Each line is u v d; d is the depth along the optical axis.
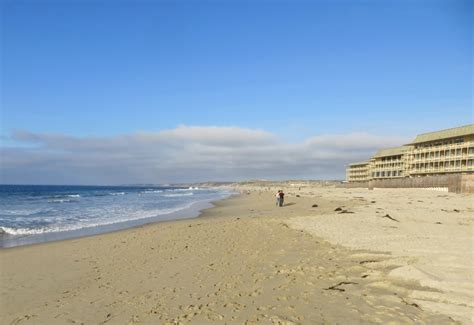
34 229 21.75
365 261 9.67
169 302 7.38
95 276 9.98
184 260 11.23
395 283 7.54
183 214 32.12
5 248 15.17
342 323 5.75
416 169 77.69
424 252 10.25
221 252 12.12
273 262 10.20
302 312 6.31
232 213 31.53
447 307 6.12
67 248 14.64
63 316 7.01
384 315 5.98
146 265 10.90
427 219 19.45
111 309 7.23
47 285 9.32
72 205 45.78
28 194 82.81
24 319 6.95
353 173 127.94
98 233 19.86
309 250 11.60
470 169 62.69
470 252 10.12
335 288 7.52
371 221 18.56
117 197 71.44
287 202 44.75
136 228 21.08
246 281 8.49
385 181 74.50
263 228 17.08
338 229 15.84
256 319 6.13
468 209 26.77
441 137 69.88
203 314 6.55
